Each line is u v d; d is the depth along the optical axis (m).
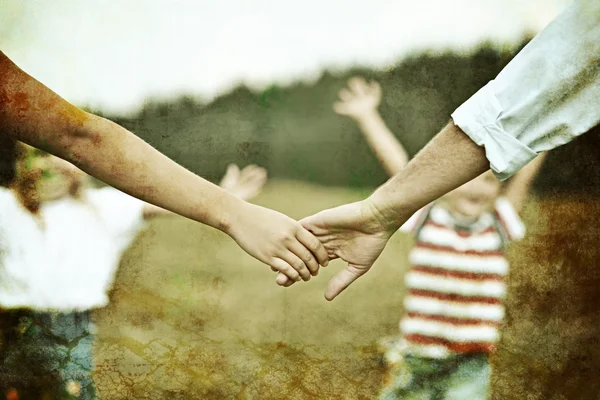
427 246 2.44
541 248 2.41
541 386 2.31
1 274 2.33
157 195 1.61
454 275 2.41
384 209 1.58
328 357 2.39
